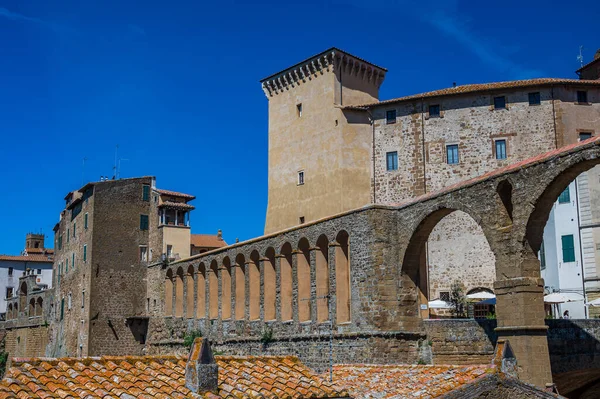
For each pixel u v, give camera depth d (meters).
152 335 77.88
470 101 63.28
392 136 65.38
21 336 107.19
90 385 18.19
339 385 23.72
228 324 61.50
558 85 61.00
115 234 81.31
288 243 54.22
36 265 129.00
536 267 35.91
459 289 60.62
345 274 48.41
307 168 68.81
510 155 61.22
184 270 71.81
